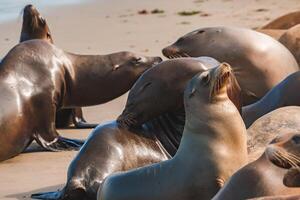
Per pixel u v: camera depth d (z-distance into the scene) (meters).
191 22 60.56
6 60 33.31
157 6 69.69
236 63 33.16
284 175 17.58
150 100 26.58
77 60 34.75
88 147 25.11
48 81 33.31
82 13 68.31
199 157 21.81
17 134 32.00
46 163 30.22
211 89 21.97
